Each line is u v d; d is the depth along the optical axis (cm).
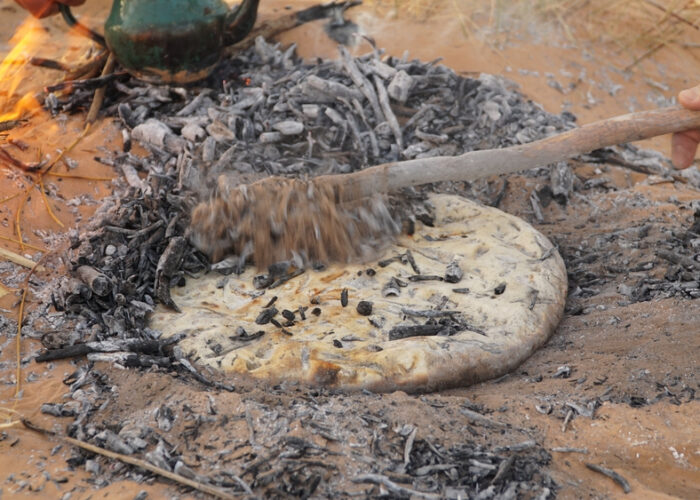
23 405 213
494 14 280
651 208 243
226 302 226
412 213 236
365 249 231
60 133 245
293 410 212
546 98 266
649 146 261
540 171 248
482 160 229
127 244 229
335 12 272
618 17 286
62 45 265
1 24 270
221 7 248
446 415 212
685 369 216
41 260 228
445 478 207
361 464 207
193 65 247
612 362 218
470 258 230
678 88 276
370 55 261
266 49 260
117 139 245
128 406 213
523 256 230
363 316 223
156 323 222
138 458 209
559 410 213
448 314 223
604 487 207
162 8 244
